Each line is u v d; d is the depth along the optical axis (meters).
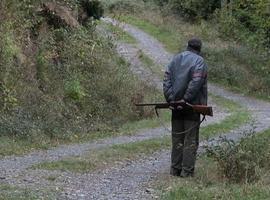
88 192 8.73
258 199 7.93
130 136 17.16
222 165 9.38
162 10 55.28
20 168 10.74
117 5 50.84
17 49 17.22
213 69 37.41
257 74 37.28
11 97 15.90
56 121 16.78
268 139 12.07
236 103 30.64
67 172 10.41
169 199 8.14
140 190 8.96
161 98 25.73
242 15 43.53
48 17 21.42
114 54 27.88
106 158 12.14
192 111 10.00
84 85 21.14
